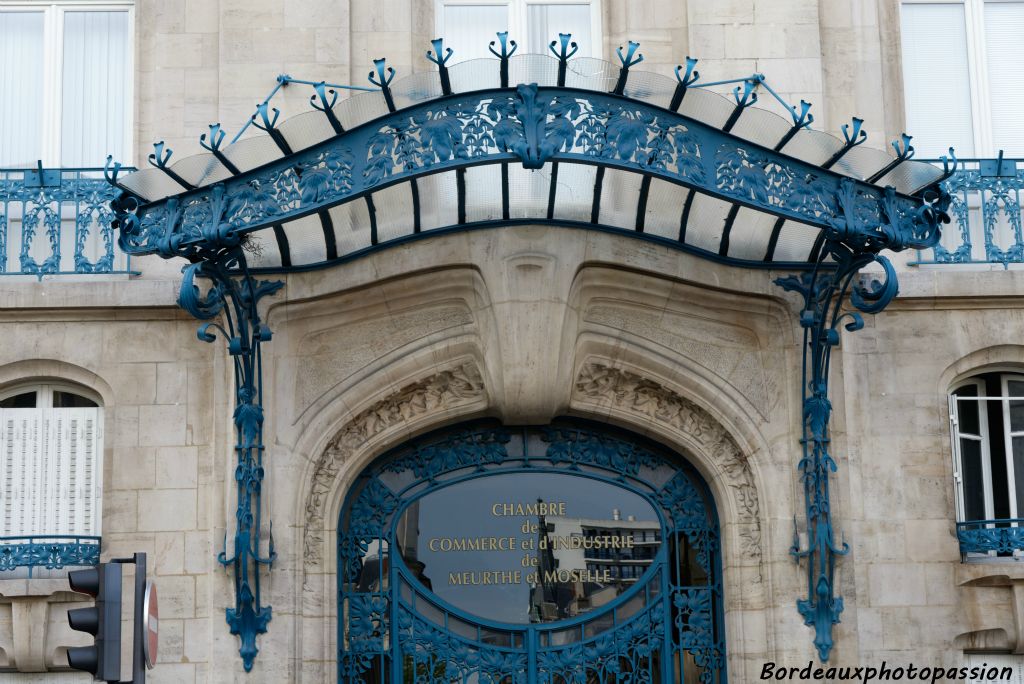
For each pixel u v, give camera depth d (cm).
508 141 1236
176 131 1519
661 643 1499
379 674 1480
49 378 1474
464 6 1586
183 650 1409
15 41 1579
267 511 1426
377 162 1258
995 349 1495
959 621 1437
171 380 1462
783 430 1467
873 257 1327
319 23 1510
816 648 1423
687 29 1544
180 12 1541
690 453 1508
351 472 1481
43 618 1400
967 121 1582
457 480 1523
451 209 1432
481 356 1462
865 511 1457
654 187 1411
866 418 1475
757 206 1275
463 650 1491
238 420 1408
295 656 1416
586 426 1541
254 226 1272
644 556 1519
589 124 1253
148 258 1493
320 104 1454
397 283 1448
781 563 1444
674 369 1478
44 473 1467
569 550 1516
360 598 1490
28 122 1565
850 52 1552
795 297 1463
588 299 1468
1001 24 1602
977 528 1469
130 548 1429
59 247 1482
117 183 1314
